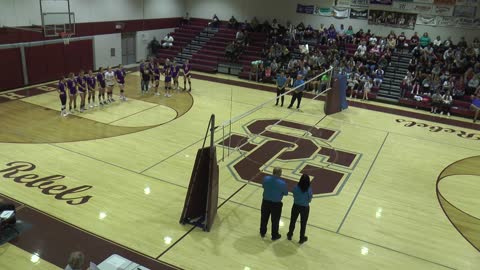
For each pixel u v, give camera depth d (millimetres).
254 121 16203
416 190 11172
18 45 18656
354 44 24531
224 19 29250
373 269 7664
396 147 14422
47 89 19141
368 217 9555
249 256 7777
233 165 11953
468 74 20438
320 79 21547
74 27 20656
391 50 23266
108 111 16375
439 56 22250
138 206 9352
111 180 10539
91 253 7516
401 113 18938
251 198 10086
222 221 8953
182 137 13953
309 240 8438
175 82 20281
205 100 18844
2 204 8031
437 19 23078
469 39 22625
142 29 26234
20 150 12039
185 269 7266
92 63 23047
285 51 24156
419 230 9148
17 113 15406
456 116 19125
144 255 7586
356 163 12719
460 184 11750
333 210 9758
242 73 24062
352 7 25062
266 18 27875
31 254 7391
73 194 9672
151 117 15938
